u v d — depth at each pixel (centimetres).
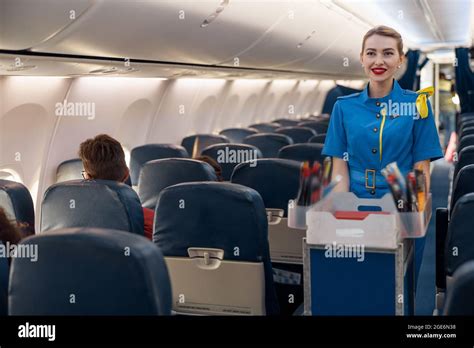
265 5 404
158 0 321
